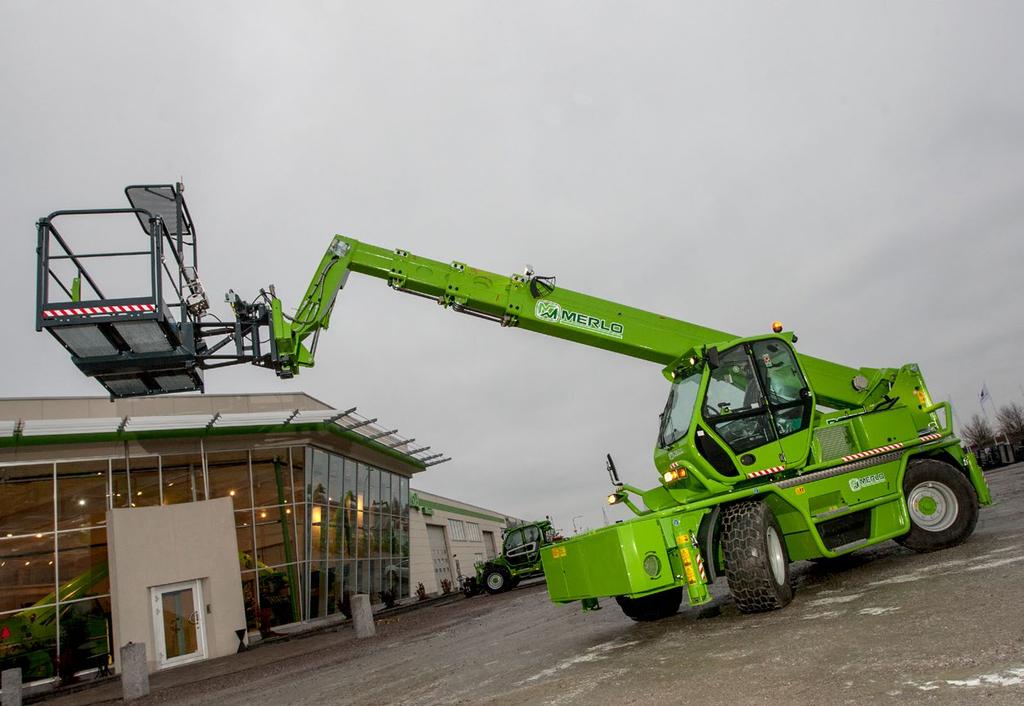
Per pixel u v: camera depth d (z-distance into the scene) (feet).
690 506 20.86
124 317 21.90
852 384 27.48
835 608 18.03
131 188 25.93
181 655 66.44
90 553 73.36
